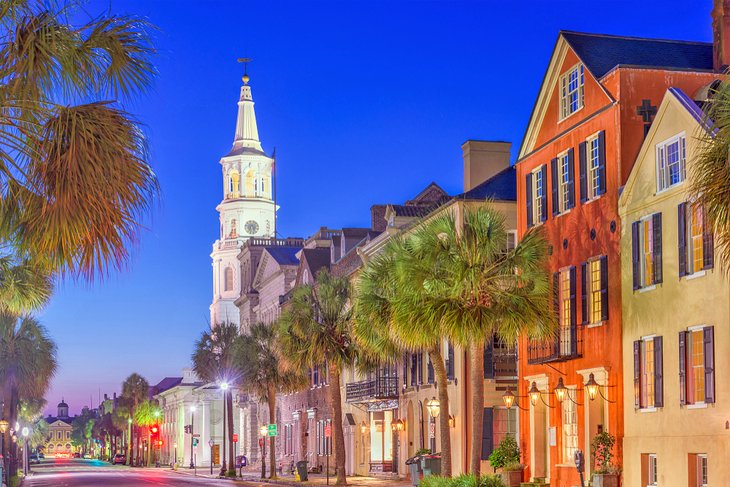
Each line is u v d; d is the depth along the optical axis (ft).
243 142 549.95
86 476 305.12
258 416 329.72
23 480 258.37
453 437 158.51
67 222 42.29
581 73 124.98
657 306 106.83
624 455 112.16
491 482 106.83
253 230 534.78
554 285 128.98
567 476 123.34
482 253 110.52
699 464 99.40
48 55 43.88
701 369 99.86
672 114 104.68
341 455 180.04
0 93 44.39
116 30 45.98
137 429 557.74
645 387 109.19
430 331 109.91
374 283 131.64
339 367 181.37
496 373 155.33
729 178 54.95
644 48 125.70
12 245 46.83
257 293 343.67
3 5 45.16
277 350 204.44
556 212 130.00
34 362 197.36
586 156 122.72
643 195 110.22
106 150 42.45
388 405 195.42
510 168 164.76
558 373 127.44
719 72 118.01
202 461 437.17
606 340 116.67
